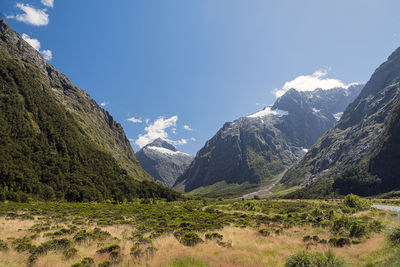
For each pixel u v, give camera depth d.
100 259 17.06
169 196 171.50
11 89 163.88
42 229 29.44
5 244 19.61
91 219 41.16
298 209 83.81
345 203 65.62
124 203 113.50
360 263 15.98
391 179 188.12
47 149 140.88
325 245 22.27
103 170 163.75
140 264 15.92
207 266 15.63
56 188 112.44
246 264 16.39
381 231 24.91
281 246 22.67
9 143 122.44
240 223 41.16
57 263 16.16
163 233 27.11
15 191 90.50
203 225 33.53
